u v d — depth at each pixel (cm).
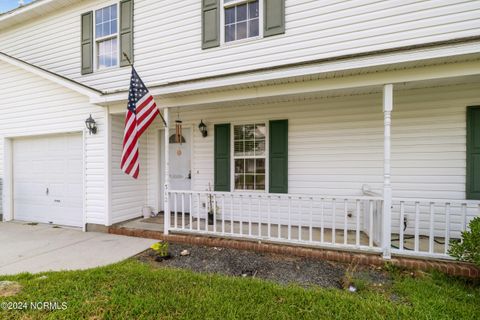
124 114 610
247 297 282
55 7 709
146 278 327
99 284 310
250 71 417
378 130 499
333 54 495
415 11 452
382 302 272
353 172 516
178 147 665
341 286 317
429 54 324
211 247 463
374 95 500
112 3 661
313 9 508
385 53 340
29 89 652
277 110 566
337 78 396
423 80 359
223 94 470
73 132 614
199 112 632
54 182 648
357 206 392
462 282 324
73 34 705
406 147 482
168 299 275
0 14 748
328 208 536
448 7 437
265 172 578
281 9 524
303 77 397
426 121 470
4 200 692
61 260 400
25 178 688
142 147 670
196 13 594
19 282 316
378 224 410
